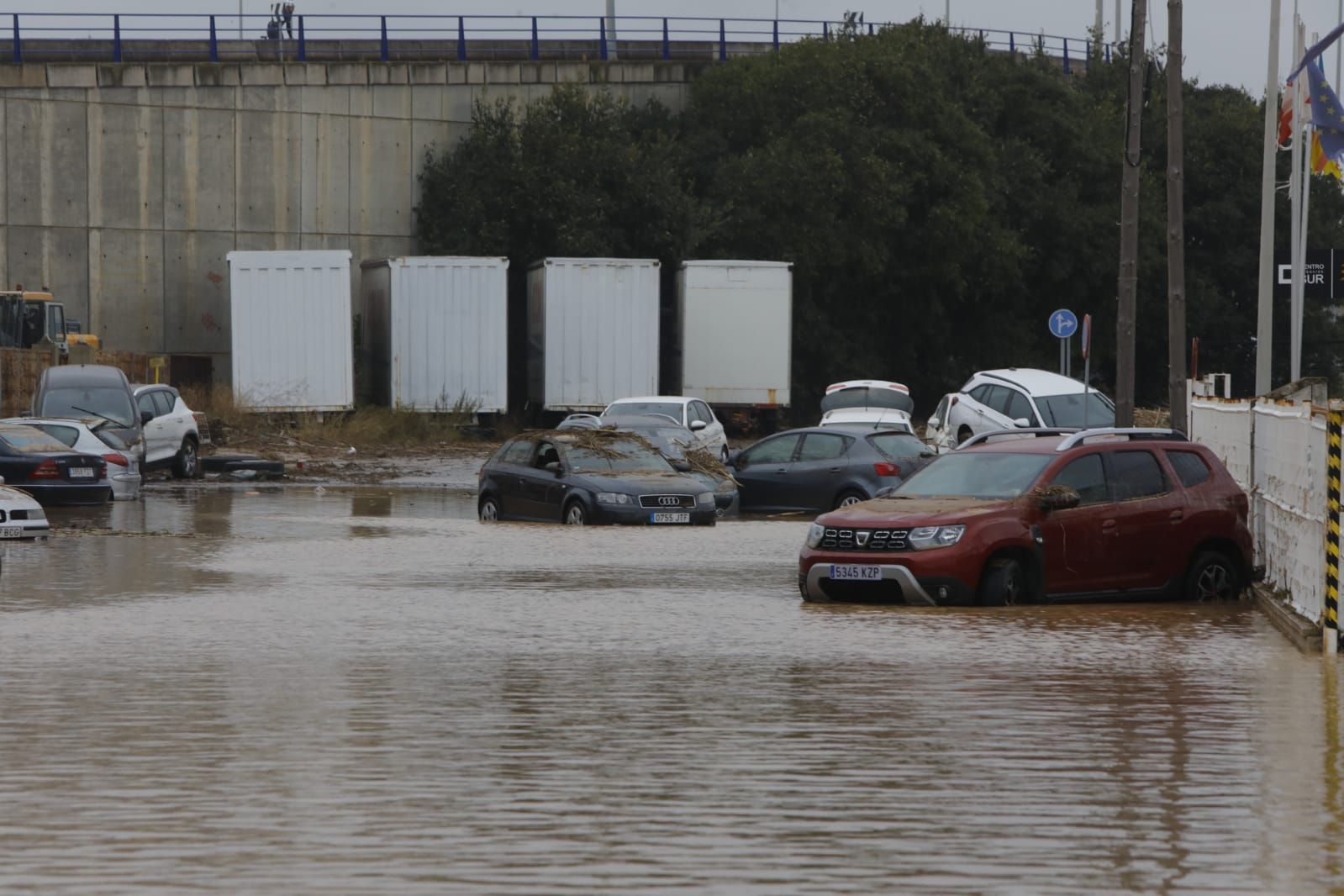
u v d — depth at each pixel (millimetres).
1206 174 154125
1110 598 36719
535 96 129750
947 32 148500
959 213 134125
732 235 130000
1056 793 18047
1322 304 155625
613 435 61031
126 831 16219
